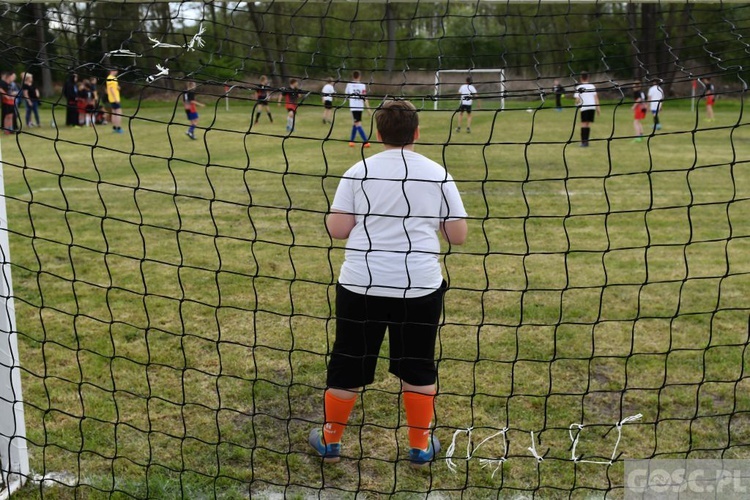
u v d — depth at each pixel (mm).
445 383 3752
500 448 3150
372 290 2760
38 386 3695
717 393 3637
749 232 7098
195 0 2992
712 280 5586
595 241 6750
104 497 2809
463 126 18953
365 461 3078
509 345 4250
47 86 17641
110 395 3615
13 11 2945
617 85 2646
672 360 4031
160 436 3252
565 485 2885
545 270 5852
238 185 9820
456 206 2748
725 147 14367
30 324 4559
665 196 8992
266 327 4578
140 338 4355
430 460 3000
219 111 21859
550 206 8320
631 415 3420
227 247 6547
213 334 4445
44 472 2848
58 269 5781
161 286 5391
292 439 3246
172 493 2828
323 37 3611
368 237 2633
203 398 3605
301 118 20844
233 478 2822
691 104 25297
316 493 2854
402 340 2801
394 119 2713
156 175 10688
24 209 8070
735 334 4410
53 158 12484
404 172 2725
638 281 5555
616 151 13703
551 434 3258
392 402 3566
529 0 3014
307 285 5492
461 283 5484
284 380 3818
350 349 2865
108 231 7062
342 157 12859
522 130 18172
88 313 4781
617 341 4316
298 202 8648
